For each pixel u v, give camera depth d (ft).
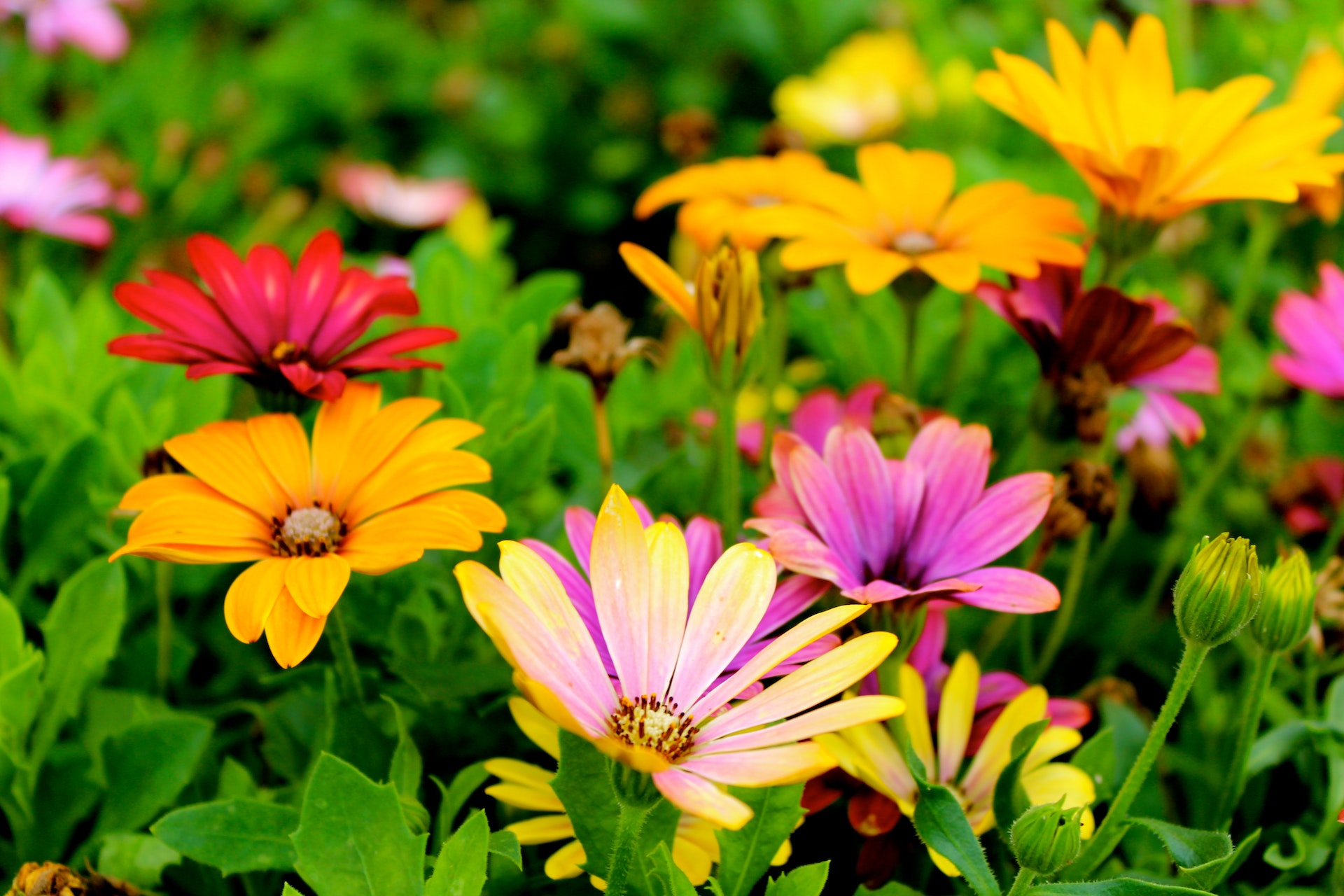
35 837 1.83
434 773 1.85
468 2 5.05
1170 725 1.67
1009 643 2.02
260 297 1.82
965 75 3.09
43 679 1.87
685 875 1.65
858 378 2.21
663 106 4.51
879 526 1.73
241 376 1.81
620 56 4.62
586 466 2.11
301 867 1.63
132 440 2.01
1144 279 2.32
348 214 3.84
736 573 1.64
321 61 4.39
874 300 2.28
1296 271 2.78
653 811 1.67
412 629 1.85
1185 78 2.40
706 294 1.81
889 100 3.34
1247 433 2.22
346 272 1.85
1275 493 2.11
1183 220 2.46
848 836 1.82
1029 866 1.61
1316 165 1.84
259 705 1.90
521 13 4.78
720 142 4.39
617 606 1.63
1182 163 1.90
